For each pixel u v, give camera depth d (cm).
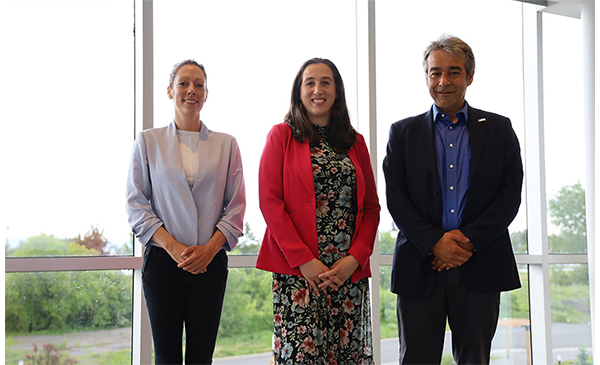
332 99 253
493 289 241
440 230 241
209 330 247
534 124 410
